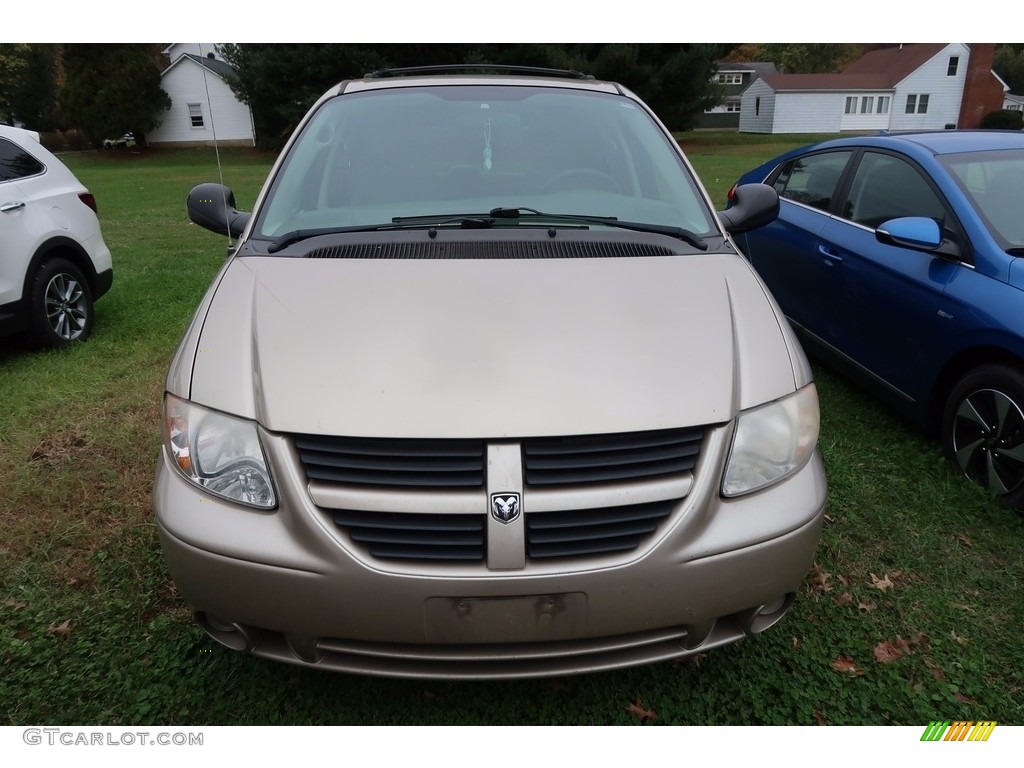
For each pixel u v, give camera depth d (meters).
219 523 1.83
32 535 2.98
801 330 4.54
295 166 2.84
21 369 4.79
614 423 1.82
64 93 37.78
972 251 3.30
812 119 48.97
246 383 1.94
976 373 3.20
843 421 3.95
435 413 1.81
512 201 2.75
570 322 2.05
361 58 29.08
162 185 20.59
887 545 2.94
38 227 4.95
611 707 2.21
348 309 2.09
